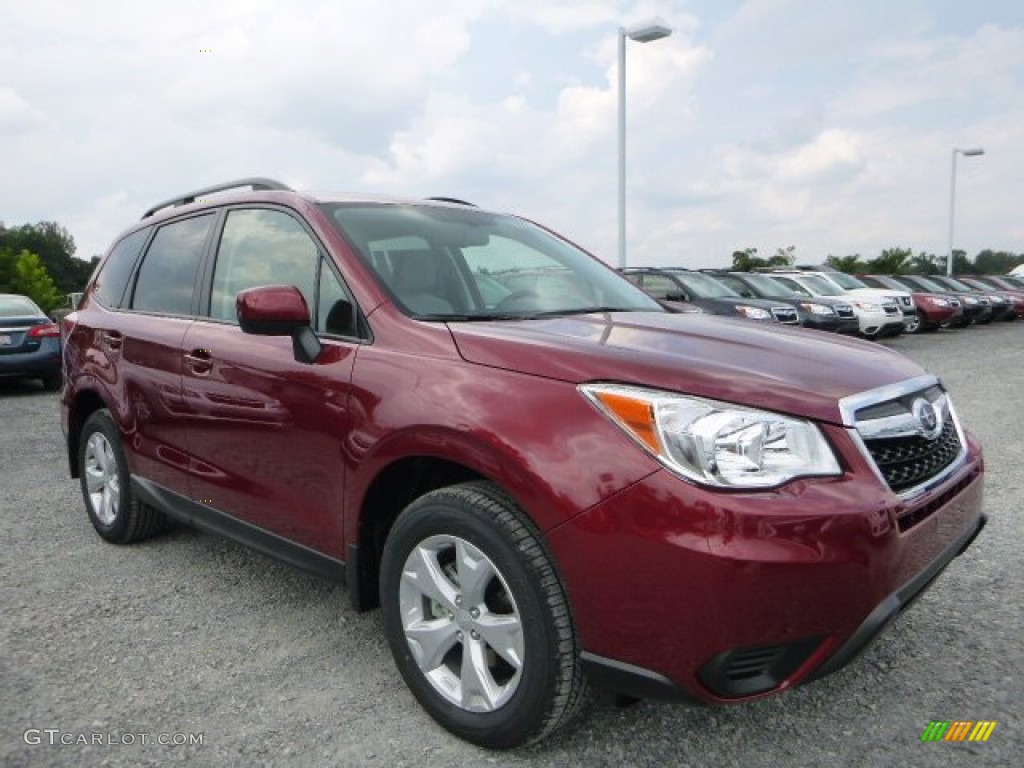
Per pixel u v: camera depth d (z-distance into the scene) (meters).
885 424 2.23
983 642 2.98
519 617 2.21
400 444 2.46
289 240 3.23
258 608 3.40
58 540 4.34
